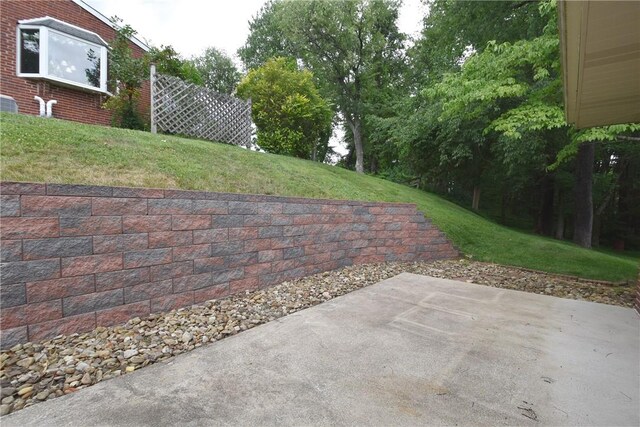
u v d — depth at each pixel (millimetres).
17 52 7359
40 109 7570
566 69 2771
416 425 1634
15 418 1600
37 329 2205
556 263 6059
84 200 2434
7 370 1937
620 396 1938
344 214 4992
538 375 2154
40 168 2801
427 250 6273
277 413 1697
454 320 3127
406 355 2377
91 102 8531
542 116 5121
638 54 2465
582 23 2117
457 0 8102
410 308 3438
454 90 5926
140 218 2750
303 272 4375
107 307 2553
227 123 6840
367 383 1998
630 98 3359
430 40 11625
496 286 4605
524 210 18125
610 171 15234
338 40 16672
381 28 18188
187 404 1754
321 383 1985
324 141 22875
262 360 2252
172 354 2305
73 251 2375
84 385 1893
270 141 8133
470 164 12852
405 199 7863
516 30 7766
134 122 7039
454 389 1961
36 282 2203
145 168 3604
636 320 3287
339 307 3422
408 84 17469
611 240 16656
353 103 18000
